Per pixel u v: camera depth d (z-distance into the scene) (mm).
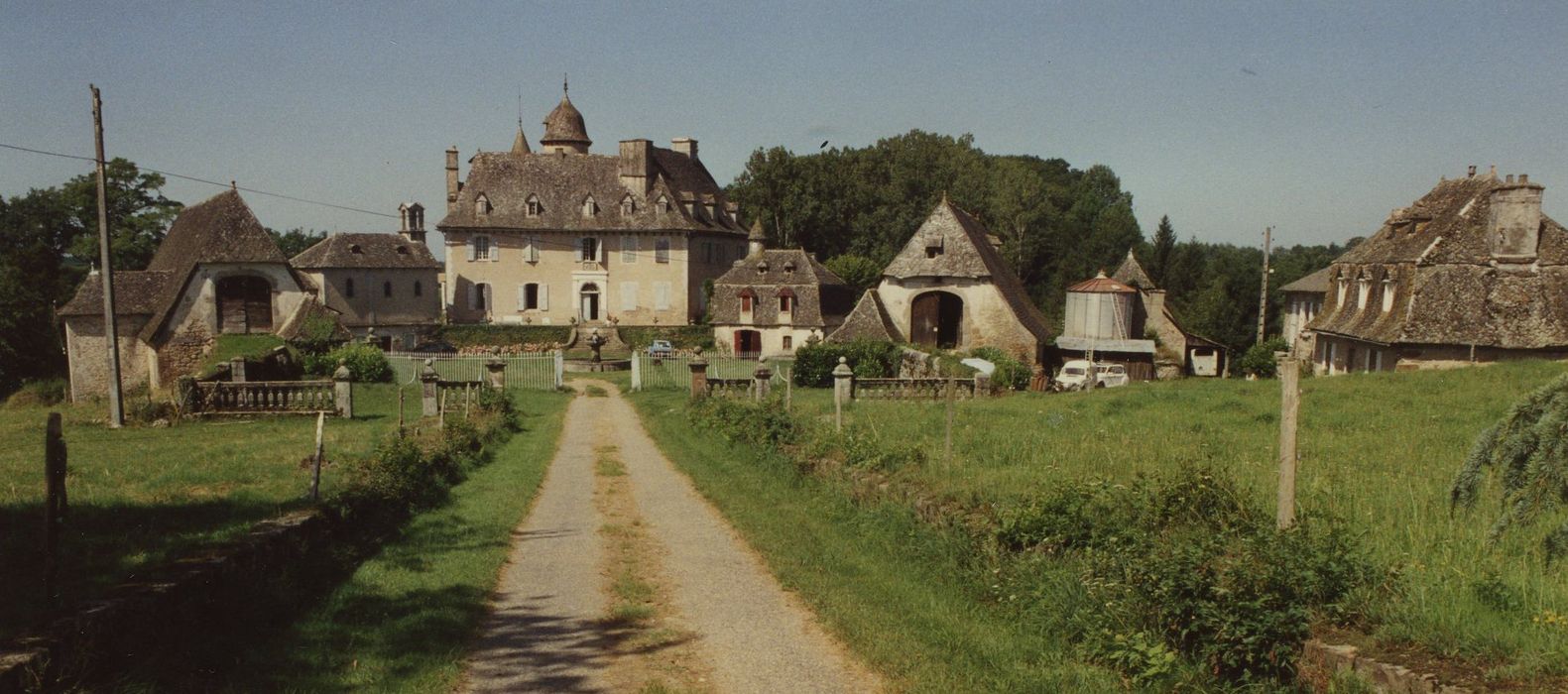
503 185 66625
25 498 10664
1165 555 7367
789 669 7422
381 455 13609
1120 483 9930
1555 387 6230
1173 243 76750
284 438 18359
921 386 28172
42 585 6969
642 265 66188
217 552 8055
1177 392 23344
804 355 38719
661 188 67438
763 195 82688
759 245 62781
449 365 38469
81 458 14953
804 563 10445
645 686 7012
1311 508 8859
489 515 12992
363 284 61312
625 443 22016
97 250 63500
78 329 38750
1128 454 13250
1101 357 46969
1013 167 94125
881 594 9211
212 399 23906
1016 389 36688
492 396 26484
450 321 65188
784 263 58875
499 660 7520
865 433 15875
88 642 5992
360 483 12109
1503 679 5340
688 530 12453
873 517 11828
